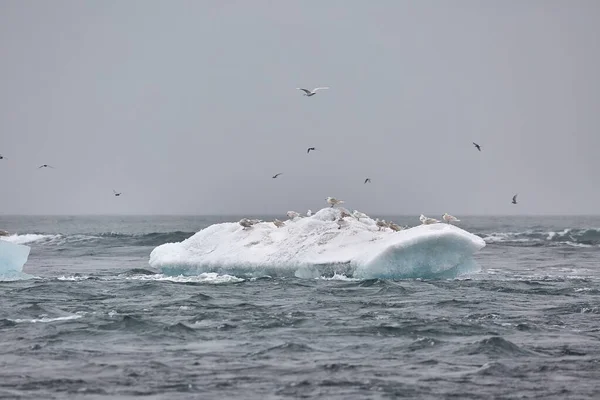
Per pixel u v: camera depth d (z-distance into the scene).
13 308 96.81
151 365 67.44
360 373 65.31
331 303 101.19
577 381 63.34
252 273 127.44
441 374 65.19
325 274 122.50
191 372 65.38
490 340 75.44
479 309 97.38
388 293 109.38
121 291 114.06
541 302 104.00
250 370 66.12
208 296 107.38
